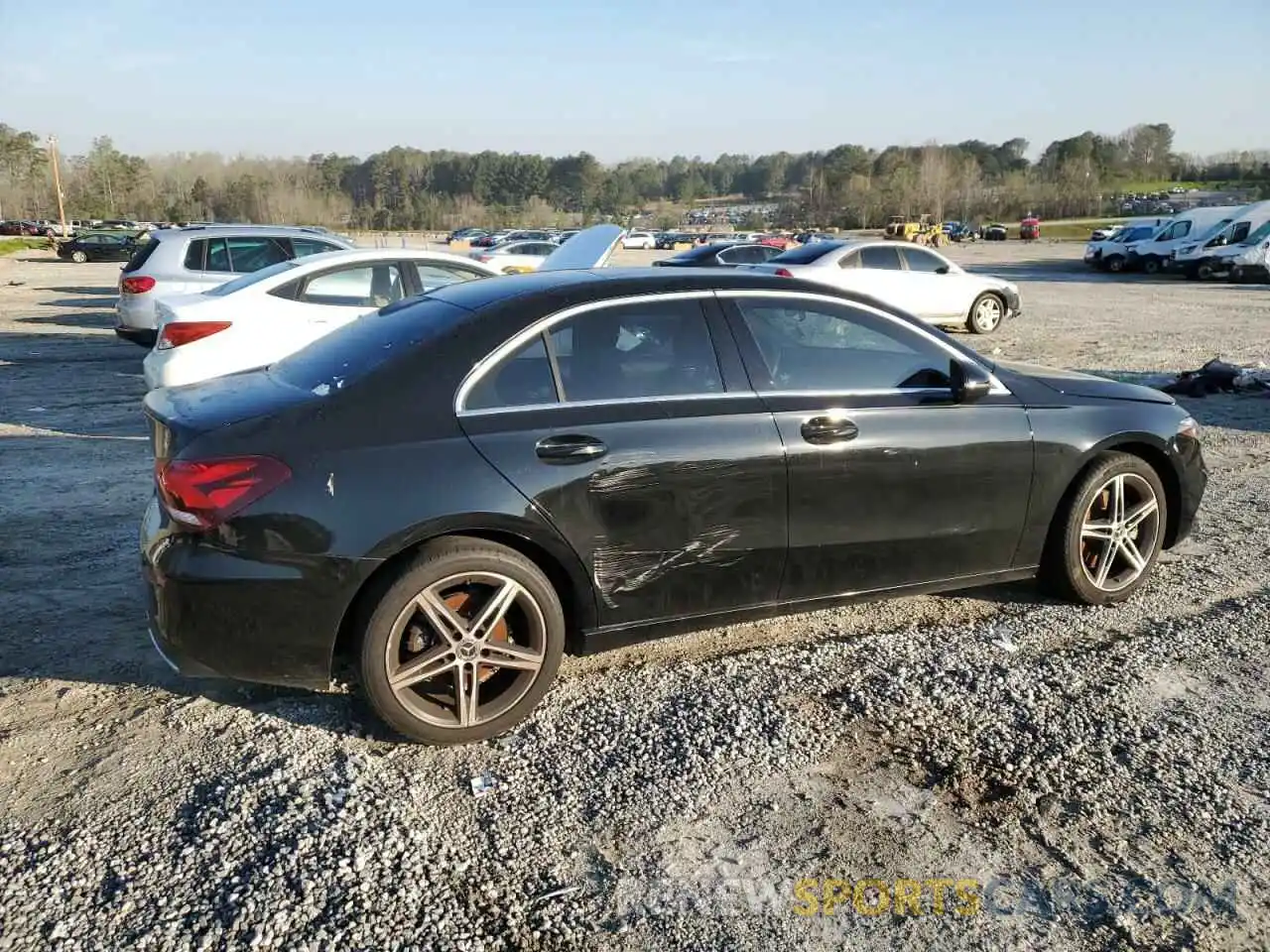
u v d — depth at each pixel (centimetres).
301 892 269
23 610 451
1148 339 1542
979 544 431
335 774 325
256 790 314
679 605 379
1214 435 844
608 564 361
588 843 293
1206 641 431
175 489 323
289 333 791
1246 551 546
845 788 321
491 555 341
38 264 3947
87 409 944
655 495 363
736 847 291
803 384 400
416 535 331
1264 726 360
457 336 355
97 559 518
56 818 300
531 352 360
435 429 339
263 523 320
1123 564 476
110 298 2317
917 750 343
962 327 1694
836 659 412
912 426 407
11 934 253
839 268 1562
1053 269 3775
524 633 355
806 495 388
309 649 329
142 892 269
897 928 260
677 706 373
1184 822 304
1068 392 461
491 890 272
